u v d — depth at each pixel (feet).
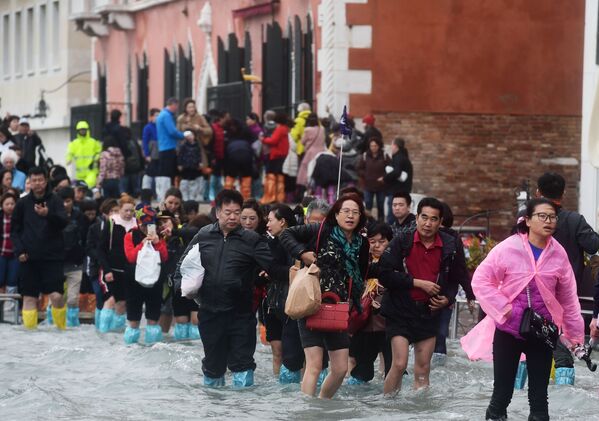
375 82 218.38
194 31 279.90
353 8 218.18
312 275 90.68
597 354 120.67
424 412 88.33
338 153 188.96
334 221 92.17
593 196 165.37
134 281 130.52
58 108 357.20
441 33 218.18
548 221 80.28
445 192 218.38
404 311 94.32
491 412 81.82
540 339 79.77
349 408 90.12
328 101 219.61
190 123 205.36
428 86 218.38
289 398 94.43
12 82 385.50
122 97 317.01
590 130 114.93
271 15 245.45
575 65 219.00
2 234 156.76
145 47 304.50
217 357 100.07
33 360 117.80
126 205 140.36
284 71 240.32
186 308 133.49
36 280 145.59
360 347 101.91
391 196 185.98
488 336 83.82
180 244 133.69
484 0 218.18
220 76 265.95
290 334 100.94
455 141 218.59
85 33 329.11
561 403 91.97
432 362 112.88
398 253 94.27
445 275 94.38
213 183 209.97
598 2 164.76
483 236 166.71
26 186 176.96
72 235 159.74
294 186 201.98
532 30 218.59
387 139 218.38
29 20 378.12
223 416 87.81
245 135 206.59
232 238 99.55
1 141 208.23
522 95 218.59
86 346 127.75
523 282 80.28
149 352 117.50
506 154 218.79
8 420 86.74
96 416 88.07
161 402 93.61
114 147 222.48
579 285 100.94
